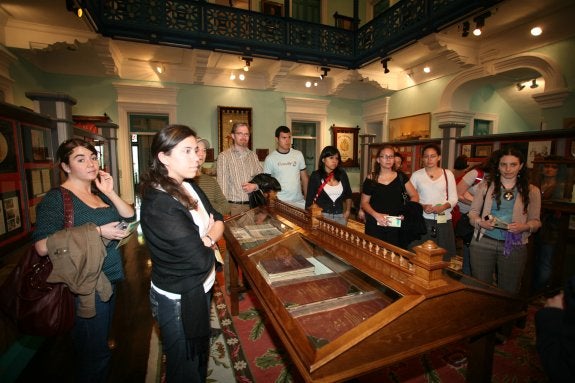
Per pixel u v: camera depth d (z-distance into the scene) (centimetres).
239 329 233
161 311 118
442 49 541
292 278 143
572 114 451
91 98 622
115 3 493
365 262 134
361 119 892
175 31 528
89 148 147
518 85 638
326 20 792
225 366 191
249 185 269
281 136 311
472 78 578
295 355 96
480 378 125
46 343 214
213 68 705
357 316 108
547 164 260
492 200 204
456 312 106
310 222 194
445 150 477
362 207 260
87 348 139
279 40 617
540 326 88
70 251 124
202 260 109
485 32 519
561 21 445
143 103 658
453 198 254
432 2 495
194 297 112
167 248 107
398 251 121
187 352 120
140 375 185
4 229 190
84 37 475
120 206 160
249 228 233
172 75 678
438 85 661
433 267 103
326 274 147
